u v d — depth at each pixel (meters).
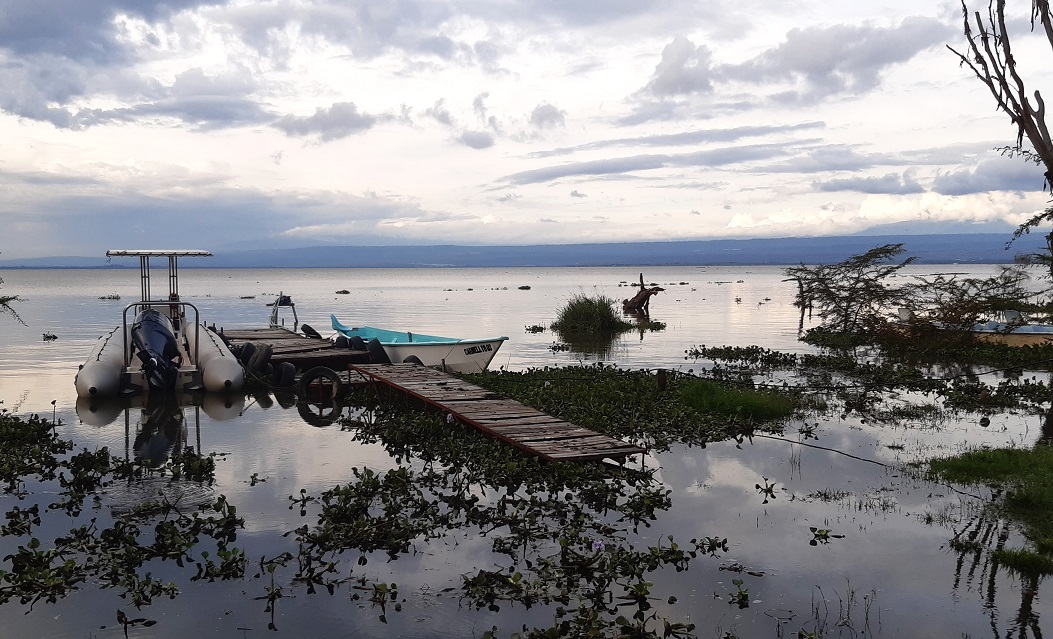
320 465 12.27
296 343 25.48
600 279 151.75
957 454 12.67
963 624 6.74
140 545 8.60
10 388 20.42
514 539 8.80
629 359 26.47
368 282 136.50
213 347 21.62
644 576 7.79
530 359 26.67
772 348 29.84
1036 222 14.84
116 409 17.56
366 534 8.75
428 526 9.25
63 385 20.94
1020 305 20.52
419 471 11.82
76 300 65.56
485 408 14.41
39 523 9.44
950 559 8.20
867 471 11.73
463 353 22.80
